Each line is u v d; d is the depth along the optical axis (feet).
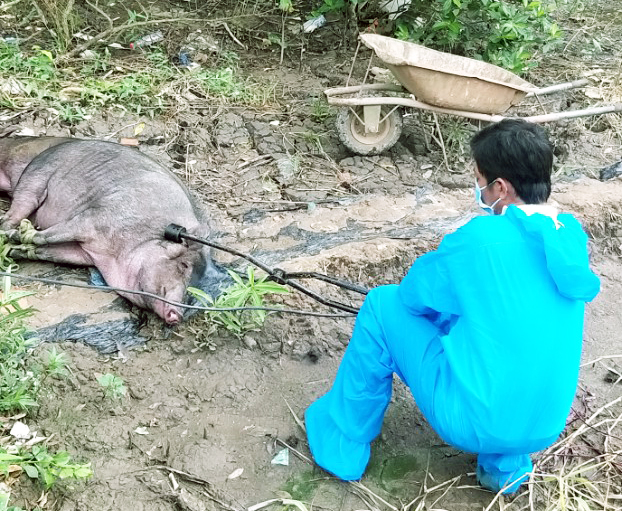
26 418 10.93
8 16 21.98
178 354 12.37
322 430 10.59
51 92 18.54
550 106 19.85
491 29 19.38
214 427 11.20
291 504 9.97
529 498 10.12
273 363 12.39
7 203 16.56
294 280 13.75
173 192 14.30
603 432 11.36
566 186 16.85
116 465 10.47
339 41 22.75
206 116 18.54
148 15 22.24
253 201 16.10
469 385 8.66
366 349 9.76
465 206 16.19
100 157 14.96
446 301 8.86
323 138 18.19
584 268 8.30
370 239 14.88
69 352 12.01
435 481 10.53
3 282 13.25
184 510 9.92
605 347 13.29
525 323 8.47
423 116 18.83
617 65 22.82
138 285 13.05
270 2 23.99
